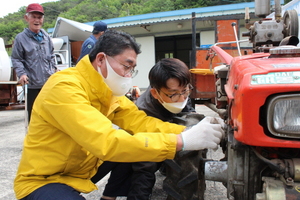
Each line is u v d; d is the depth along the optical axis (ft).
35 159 4.63
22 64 11.67
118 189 6.04
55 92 4.44
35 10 11.53
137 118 5.74
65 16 115.85
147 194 5.60
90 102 4.84
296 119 3.42
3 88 21.07
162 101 5.80
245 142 3.58
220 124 5.16
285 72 3.53
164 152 4.28
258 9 9.29
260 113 3.64
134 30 48.08
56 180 4.66
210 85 12.37
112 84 4.95
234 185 4.36
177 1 92.38
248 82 3.55
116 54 4.76
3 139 14.51
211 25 43.86
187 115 6.20
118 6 126.21
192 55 14.52
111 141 4.18
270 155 4.24
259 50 7.86
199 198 5.49
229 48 14.06
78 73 4.87
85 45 12.56
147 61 48.16
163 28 46.60
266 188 3.76
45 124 4.63
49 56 12.35
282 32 7.89
